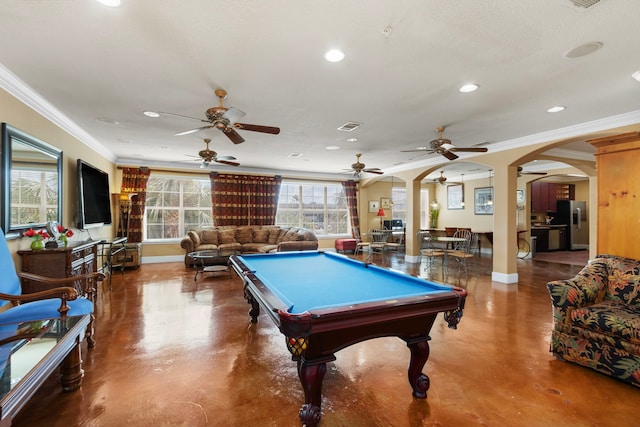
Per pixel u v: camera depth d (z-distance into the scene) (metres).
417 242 7.40
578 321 2.36
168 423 1.74
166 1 1.73
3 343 1.69
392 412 1.84
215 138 4.93
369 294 2.05
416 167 7.22
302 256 3.86
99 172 5.13
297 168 8.30
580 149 5.59
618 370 2.15
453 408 1.88
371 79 2.75
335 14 1.85
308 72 2.61
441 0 1.72
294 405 1.92
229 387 2.10
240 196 7.96
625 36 2.06
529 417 1.80
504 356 2.54
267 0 1.72
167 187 7.47
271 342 2.83
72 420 1.76
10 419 1.20
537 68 2.52
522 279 5.43
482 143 5.18
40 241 3.05
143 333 3.02
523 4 1.75
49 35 2.08
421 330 1.96
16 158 2.87
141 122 4.04
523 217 8.28
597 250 2.96
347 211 9.66
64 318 2.07
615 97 3.14
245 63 2.46
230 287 4.85
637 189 2.72
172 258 7.36
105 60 2.42
